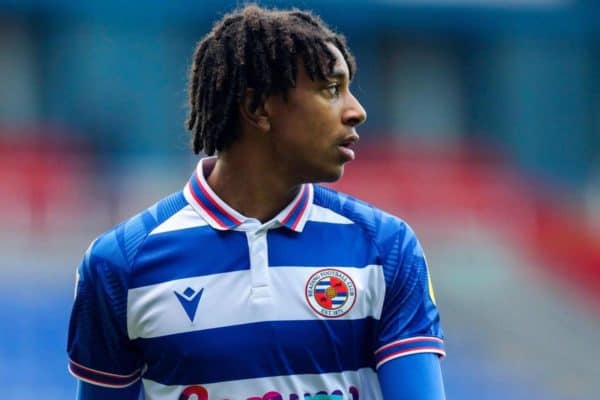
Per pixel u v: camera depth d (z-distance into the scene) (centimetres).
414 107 7019
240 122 985
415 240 1021
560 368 4547
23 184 5588
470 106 7088
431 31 6975
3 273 4616
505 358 4584
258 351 955
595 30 7012
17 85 6412
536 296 5250
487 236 5947
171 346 966
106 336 1000
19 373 3966
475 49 7069
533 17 6938
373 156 6806
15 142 6175
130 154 6425
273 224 980
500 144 7088
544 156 7131
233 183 992
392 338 983
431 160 6831
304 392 963
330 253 982
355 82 6900
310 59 956
